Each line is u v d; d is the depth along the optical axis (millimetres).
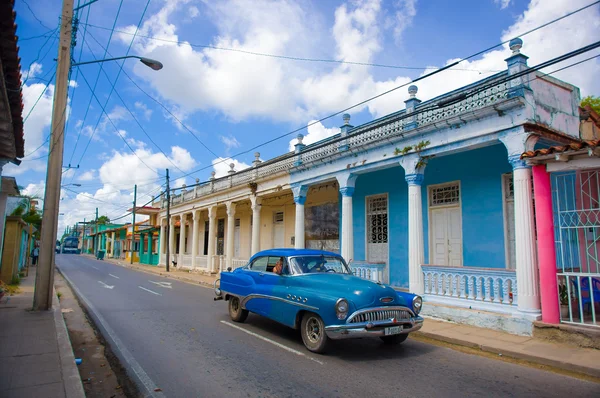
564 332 7387
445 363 6488
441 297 10008
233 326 8953
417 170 10828
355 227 15352
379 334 6434
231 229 22234
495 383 5566
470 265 11219
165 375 5703
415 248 10609
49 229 9797
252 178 19484
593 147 7094
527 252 8188
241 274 9266
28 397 4371
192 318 9930
